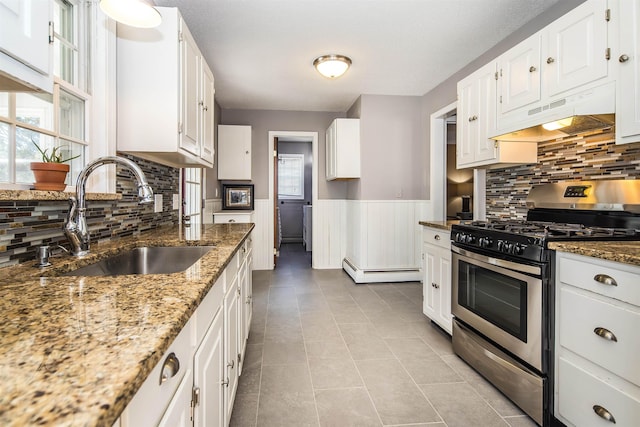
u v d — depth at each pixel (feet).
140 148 5.65
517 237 5.32
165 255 5.45
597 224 6.13
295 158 25.20
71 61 5.02
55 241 4.18
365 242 13.29
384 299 10.99
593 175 6.48
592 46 5.23
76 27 5.10
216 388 3.64
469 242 6.57
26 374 1.35
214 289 3.59
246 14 7.58
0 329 1.82
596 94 5.18
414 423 4.97
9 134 3.77
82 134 5.22
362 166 13.29
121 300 2.35
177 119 5.68
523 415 5.17
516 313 5.39
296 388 5.87
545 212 7.30
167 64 5.66
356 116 13.96
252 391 5.77
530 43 6.47
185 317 2.13
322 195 15.81
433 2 7.16
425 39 8.77
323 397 5.61
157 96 5.65
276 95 13.43
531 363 5.07
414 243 13.56
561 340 4.72
